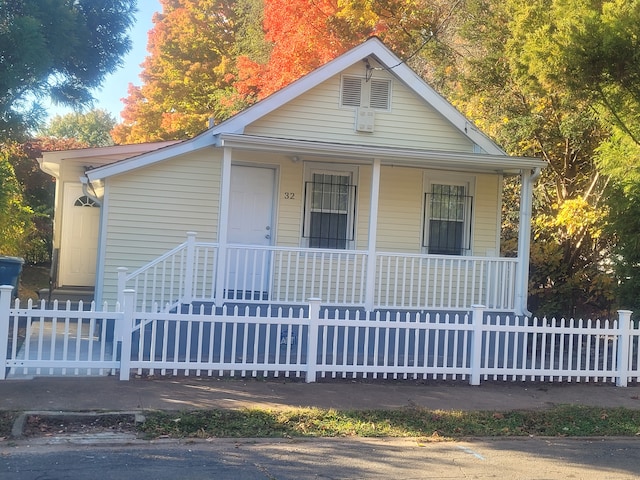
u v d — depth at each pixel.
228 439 6.54
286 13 22.00
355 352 9.10
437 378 9.64
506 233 18.28
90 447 6.15
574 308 16.58
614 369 9.79
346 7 21.23
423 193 13.02
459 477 5.75
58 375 8.55
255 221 12.38
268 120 12.52
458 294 11.59
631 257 11.62
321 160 12.55
